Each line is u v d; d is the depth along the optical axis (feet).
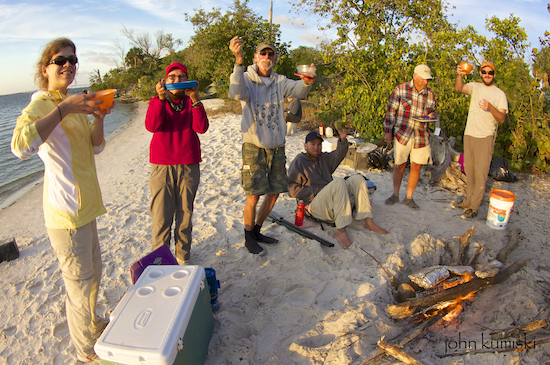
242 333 8.71
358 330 8.05
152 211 10.57
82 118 7.41
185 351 6.49
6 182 30.94
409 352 7.52
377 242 12.77
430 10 28.19
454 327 8.68
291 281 10.70
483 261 11.74
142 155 33.22
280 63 77.30
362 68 29.45
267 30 75.00
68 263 7.15
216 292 9.21
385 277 10.43
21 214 20.25
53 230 7.02
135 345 5.81
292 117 19.75
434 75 27.48
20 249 14.78
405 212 15.88
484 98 14.70
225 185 20.98
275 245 12.94
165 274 7.58
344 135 14.62
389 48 28.91
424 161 15.66
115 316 6.44
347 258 11.89
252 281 10.76
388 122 15.99
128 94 144.15
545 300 8.86
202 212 16.81
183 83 9.18
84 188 7.14
